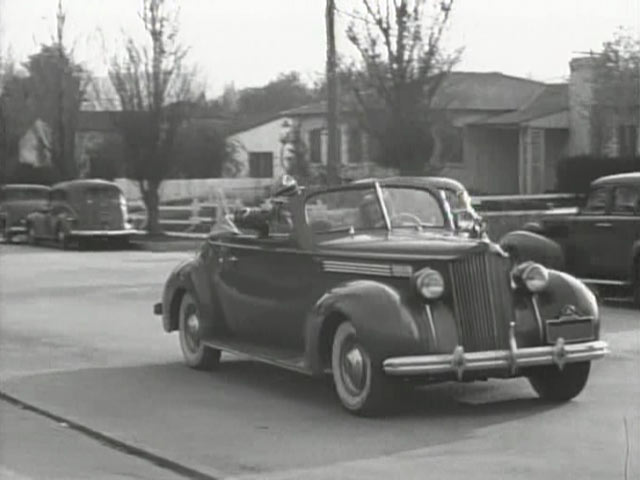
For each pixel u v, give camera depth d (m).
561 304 10.26
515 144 53.19
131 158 44.28
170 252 37.12
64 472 8.63
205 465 8.69
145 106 44.09
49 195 41.16
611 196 18.77
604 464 8.40
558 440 9.23
